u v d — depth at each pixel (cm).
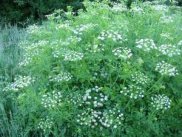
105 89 78
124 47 83
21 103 85
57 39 90
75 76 80
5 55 114
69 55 79
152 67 81
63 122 80
